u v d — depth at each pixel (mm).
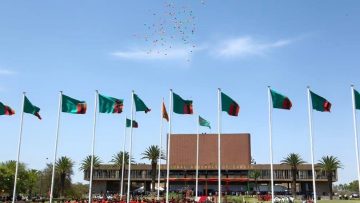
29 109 49094
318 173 147750
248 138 152500
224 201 80938
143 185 164125
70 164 125438
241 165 149125
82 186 169500
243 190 145500
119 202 59438
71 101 47312
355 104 41344
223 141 152750
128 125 56469
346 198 129500
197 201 63531
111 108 48656
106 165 152875
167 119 55812
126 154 136750
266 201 90188
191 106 48656
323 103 42906
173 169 149375
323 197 139875
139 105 51812
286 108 43312
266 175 147375
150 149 129875
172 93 50125
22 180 121500
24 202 95375
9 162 130375
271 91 44000
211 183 146250
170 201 61719
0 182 111188
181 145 152875
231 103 45969
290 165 138375
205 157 150500
